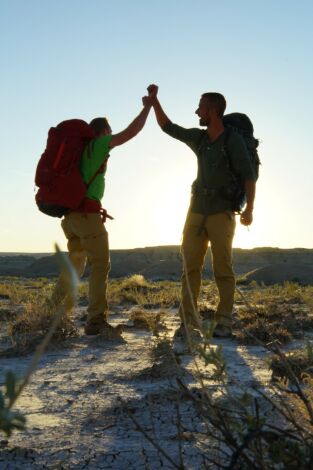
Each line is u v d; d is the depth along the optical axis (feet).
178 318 27.07
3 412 2.47
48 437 9.64
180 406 10.96
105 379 13.88
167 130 21.88
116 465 8.32
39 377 14.29
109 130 22.67
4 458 8.64
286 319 23.48
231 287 21.20
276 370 12.65
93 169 20.97
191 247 20.99
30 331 19.43
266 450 5.71
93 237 21.22
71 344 18.62
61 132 20.79
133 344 19.07
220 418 5.66
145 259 320.50
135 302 37.76
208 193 21.04
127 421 10.32
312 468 5.40
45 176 20.67
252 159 21.30
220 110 21.07
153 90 21.39
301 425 6.70
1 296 46.01
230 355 16.93
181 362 14.78
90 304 21.29
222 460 6.81
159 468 8.07
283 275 117.80
